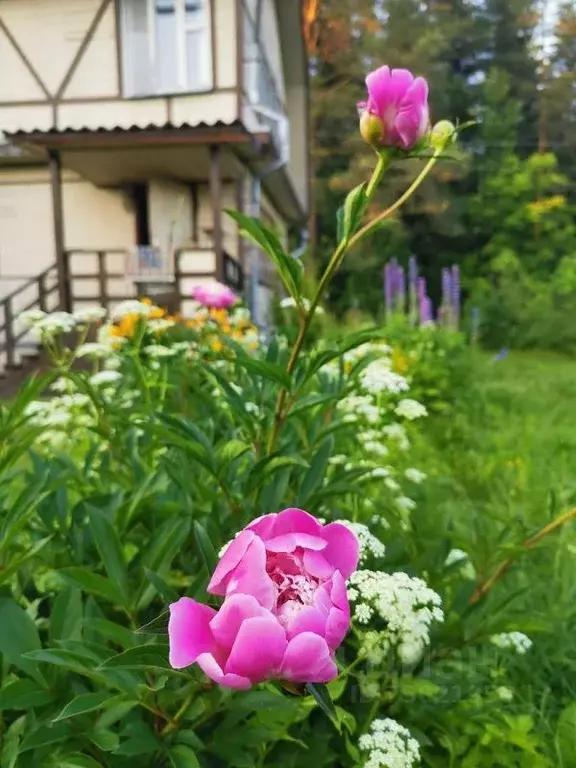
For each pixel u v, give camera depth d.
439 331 9.50
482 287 27.12
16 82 12.73
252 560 1.03
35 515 1.99
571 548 2.84
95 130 10.45
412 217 29.14
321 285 1.63
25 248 13.12
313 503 1.97
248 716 1.71
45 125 12.71
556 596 2.71
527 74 38.19
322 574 1.08
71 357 3.62
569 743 2.03
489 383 8.62
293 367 1.71
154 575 1.30
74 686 1.50
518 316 21.09
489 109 32.59
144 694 1.41
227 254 11.61
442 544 2.14
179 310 11.06
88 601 1.71
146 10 12.34
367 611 1.58
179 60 12.35
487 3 39.22
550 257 29.11
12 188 13.05
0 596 1.54
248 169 13.17
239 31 12.16
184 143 10.55
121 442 2.48
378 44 31.03
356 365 2.14
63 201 12.98
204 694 1.45
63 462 2.30
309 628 1.01
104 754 1.51
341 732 1.63
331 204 28.97
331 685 1.58
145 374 3.34
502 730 1.94
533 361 14.95
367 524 2.21
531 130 36.72
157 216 12.60
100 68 12.55
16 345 11.51
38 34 12.62
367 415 3.03
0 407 2.17
